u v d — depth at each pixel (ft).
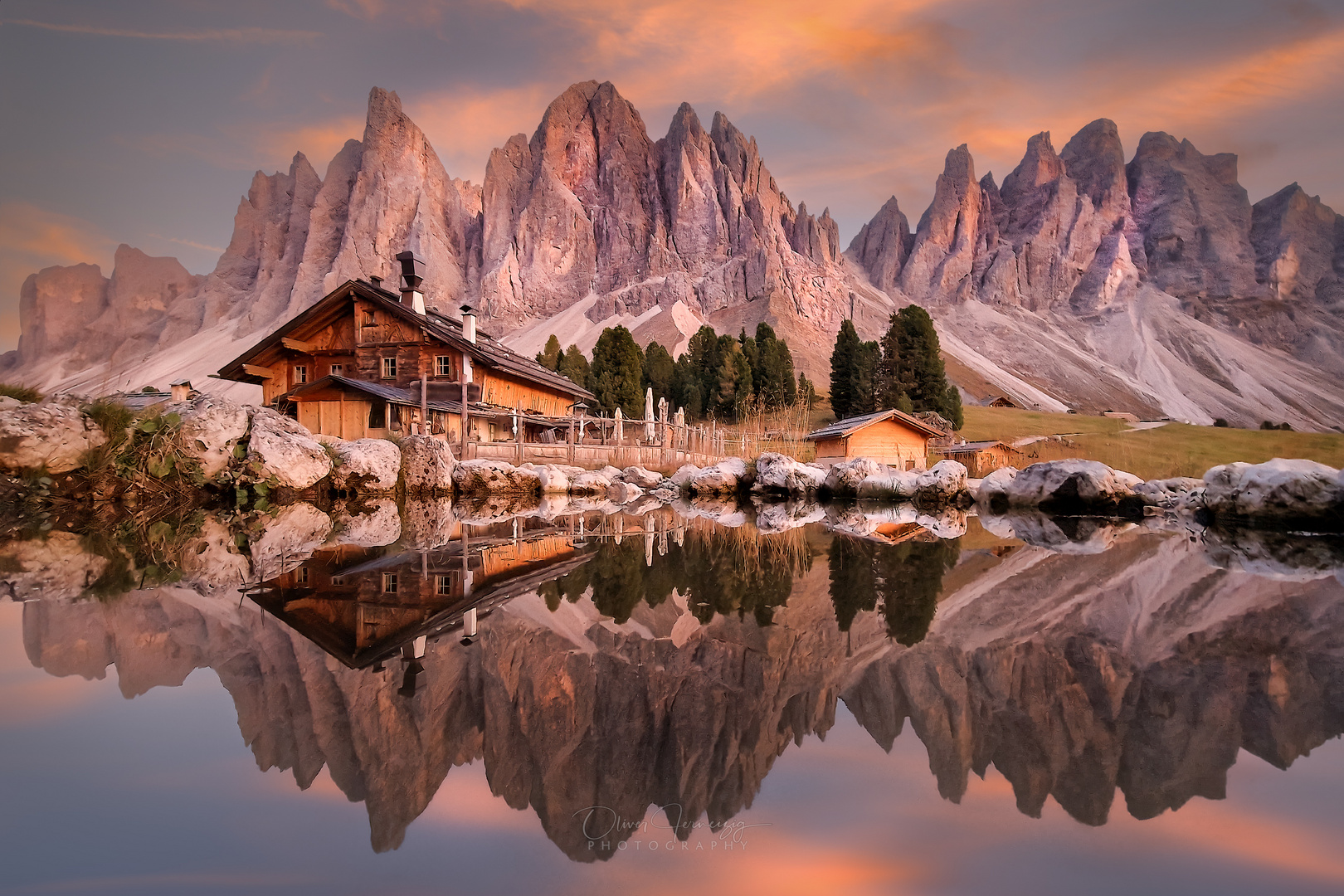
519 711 9.96
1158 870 5.66
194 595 18.48
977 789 7.31
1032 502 56.80
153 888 5.44
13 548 27.86
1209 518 45.96
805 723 9.46
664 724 9.46
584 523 42.14
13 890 5.32
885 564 25.63
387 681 11.29
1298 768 7.88
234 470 50.42
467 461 66.33
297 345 94.48
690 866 5.79
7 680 11.18
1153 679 11.48
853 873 5.65
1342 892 5.37
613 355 215.10
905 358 226.58
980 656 12.98
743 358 246.68
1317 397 637.71
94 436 46.62
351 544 30.01
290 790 7.46
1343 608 17.57
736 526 41.34
